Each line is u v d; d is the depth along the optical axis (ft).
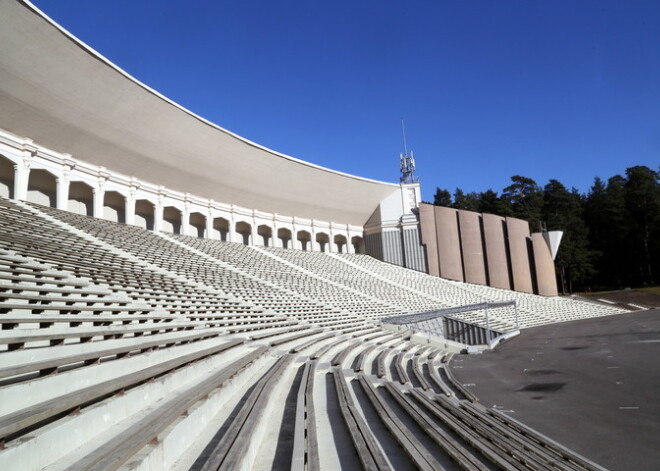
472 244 167.53
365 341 68.23
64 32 72.69
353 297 109.60
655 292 192.54
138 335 30.42
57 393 16.55
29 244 45.34
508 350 80.48
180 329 37.99
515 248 174.29
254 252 123.13
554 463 21.75
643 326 100.27
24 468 11.07
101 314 33.14
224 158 119.55
